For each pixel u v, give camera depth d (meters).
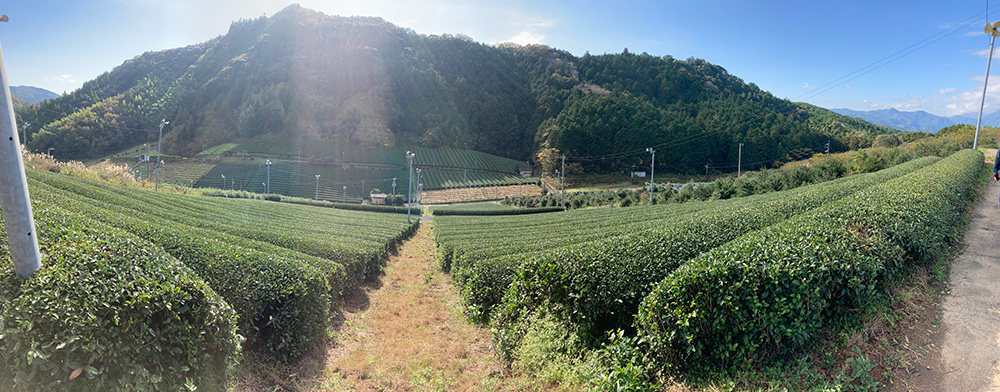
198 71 175.50
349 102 165.88
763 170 48.31
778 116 106.69
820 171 40.66
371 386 7.04
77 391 4.31
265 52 179.00
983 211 11.13
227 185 96.94
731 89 149.88
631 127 121.44
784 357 5.07
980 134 43.88
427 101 175.25
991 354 4.60
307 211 41.69
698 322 5.21
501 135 171.25
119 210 15.96
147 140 133.88
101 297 4.56
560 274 7.45
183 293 5.24
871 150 57.75
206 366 5.62
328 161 124.44
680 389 5.20
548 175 122.56
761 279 5.00
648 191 60.66
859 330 5.15
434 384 7.07
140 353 4.80
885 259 5.68
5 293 4.27
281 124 146.75
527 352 7.32
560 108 163.75
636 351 5.84
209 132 139.62
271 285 7.47
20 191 4.44
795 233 6.54
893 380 4.45
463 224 33.34
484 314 10.34
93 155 115.38
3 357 4.12
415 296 13.41
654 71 176.25
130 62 179.75
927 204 8.31
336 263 10.89
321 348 8.34
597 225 24.62
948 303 5.67
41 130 109.44
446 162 138.25
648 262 7.35
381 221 37.06
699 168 111.12
